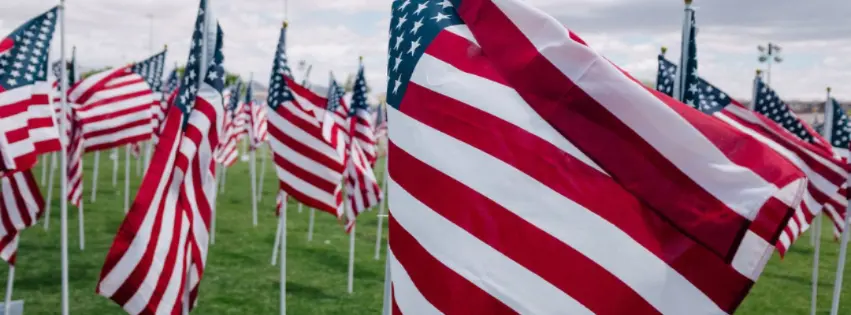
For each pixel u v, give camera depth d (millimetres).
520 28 4008
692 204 3686
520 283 3707
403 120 4188
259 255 15953
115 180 26453
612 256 3711
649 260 3705
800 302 13984
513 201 3812
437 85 4102
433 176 3967
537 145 3869
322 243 17703
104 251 15375
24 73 8258
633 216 3750
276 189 28984
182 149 6227
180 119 6344
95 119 14625
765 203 3555
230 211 22438
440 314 3789
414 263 3934
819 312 13273
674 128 3703
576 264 3705
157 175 6152
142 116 15016
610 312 3676
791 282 15812
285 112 9844
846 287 15523
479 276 3758
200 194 6309
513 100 3963
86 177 29844
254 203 20016
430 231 3908
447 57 4137
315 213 22859
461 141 3967
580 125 3848
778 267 17547
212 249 16406
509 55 4027
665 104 3729
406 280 3938
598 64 3824
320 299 12539
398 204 4062
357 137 14672
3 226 9008
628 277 3697
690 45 6566
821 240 22625
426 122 4082
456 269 3797
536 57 3945
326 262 15508
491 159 3893
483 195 3846
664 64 8344
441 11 4309
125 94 14891
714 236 3648
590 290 3684
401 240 3994
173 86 25031
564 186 3801
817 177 9047
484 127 3951
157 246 6020
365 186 13141
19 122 8133
